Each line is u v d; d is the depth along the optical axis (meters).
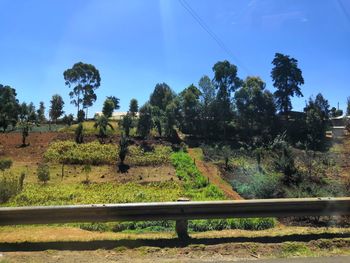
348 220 13.14
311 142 60.31
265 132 66.94
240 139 65.88
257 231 10.48
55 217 9.32
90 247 8.79
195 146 56.97
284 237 9.60
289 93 79.00
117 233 10.55
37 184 30.88
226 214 9.81
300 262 7.78
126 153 44.34
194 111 67.50
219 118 67.88
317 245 9.00
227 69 68.81
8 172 36.78
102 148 48.56
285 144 47.41
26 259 7.88
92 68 92.69
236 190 30.22
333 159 42.88
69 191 27.41
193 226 11.89
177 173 37.50
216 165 42.47
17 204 21.17
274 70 79.31
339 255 8.34
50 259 7.91
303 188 27.09
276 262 7.78
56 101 87.88
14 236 9.69
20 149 49.59
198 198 25.16
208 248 8.69
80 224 13.05
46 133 58.09
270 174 32.31
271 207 10.02
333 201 10.29
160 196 25.28
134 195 25.38
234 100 70.19
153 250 8.56
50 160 44.62
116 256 8.20
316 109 68.75
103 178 36.00
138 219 9.56
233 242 9.15
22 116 83.25
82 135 54.03
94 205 9.50
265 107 69.94
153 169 41.19
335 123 82.56
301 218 16.27
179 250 8.59
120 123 61.44
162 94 79.88
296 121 70.00
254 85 70.56
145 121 56.53
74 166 42.50
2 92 89.31
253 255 8.33
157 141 55.34
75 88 92.81
